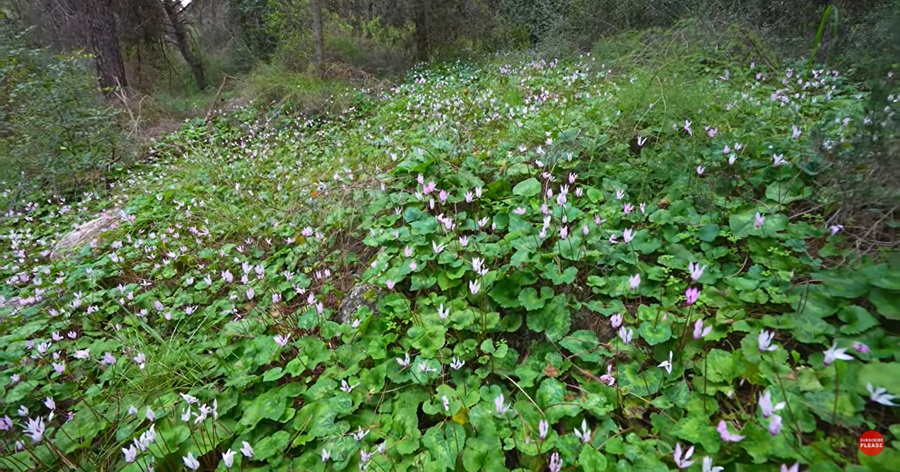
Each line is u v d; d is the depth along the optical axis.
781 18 7.25
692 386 2.16
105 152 8.71
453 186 4.05
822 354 2.07
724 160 3.48
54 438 2.69
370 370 2.63
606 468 1.86
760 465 1.74
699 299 2.51
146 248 4.89
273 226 4.80
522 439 2.09
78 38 11.98
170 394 2.81
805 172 3.13
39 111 8.04
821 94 5.02
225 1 16.91
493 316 2.73
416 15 12.83
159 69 16.12
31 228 6.94
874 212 2.56
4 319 4.17
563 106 5.77
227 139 9.51
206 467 2.36
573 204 3.58
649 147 4.02
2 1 12.33
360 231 4.19
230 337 3.28
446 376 2.58
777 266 2.61
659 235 3.08
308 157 7.29
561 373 2.41
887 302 2.11
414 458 2.10
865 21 5.52
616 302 2.65
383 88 10.95
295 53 12.70
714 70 5.98
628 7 9.44
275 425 2.48
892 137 2.39
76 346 3.71
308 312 3.30
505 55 11.05
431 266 3.22
